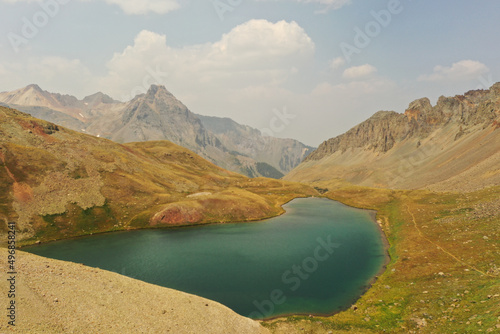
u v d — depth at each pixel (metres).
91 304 29.69
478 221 75.81
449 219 86.38
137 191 133.62
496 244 59.00
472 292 42.19
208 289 56.72
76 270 37.16
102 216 110.12
